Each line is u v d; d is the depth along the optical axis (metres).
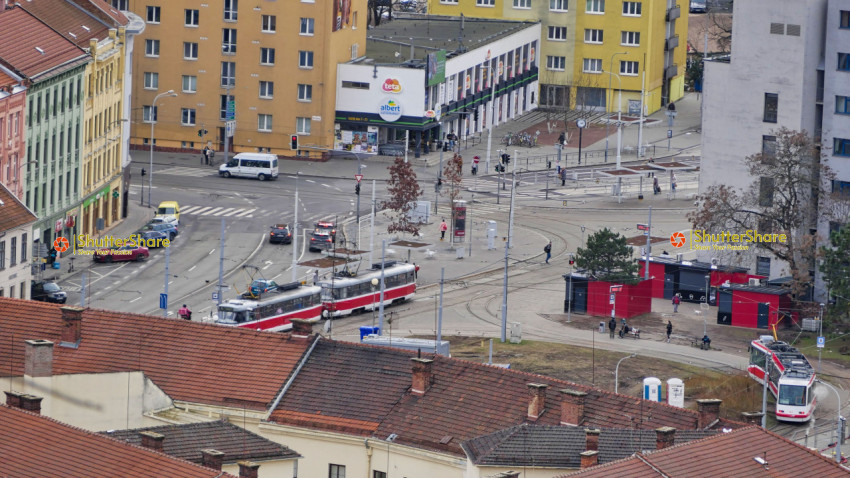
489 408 126.06
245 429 122.00
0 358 132.12
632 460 103.12
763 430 109.50
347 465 127.81
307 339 134.62
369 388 130.50
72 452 103.62
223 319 194.62
